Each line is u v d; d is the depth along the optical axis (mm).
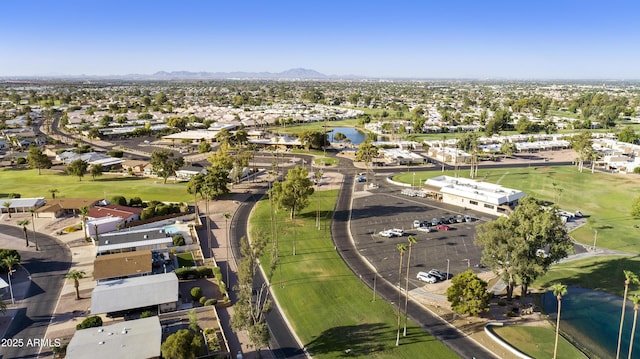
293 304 81750
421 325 74625
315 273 93750
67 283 89938
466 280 76250
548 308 81875
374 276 92875
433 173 196375
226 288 88688
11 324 75000
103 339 66312
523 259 77625
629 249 109438
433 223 125500
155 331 68750
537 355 66562
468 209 141375
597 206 147375
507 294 84188
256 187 168875
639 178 187000
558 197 156875
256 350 68000
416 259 101500
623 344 71562
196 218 127750
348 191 163625
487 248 80875
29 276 93062
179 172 184500
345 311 79062
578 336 73188
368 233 118375
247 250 72062
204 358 64562
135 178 185125
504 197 138250
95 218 123688
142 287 82125
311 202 147625
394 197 155375
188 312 78750
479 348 68375
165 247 107938
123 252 104062
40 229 121438
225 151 197500
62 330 73250
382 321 75812
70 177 185250
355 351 67438
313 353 67250
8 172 194625
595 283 91875
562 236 79625
